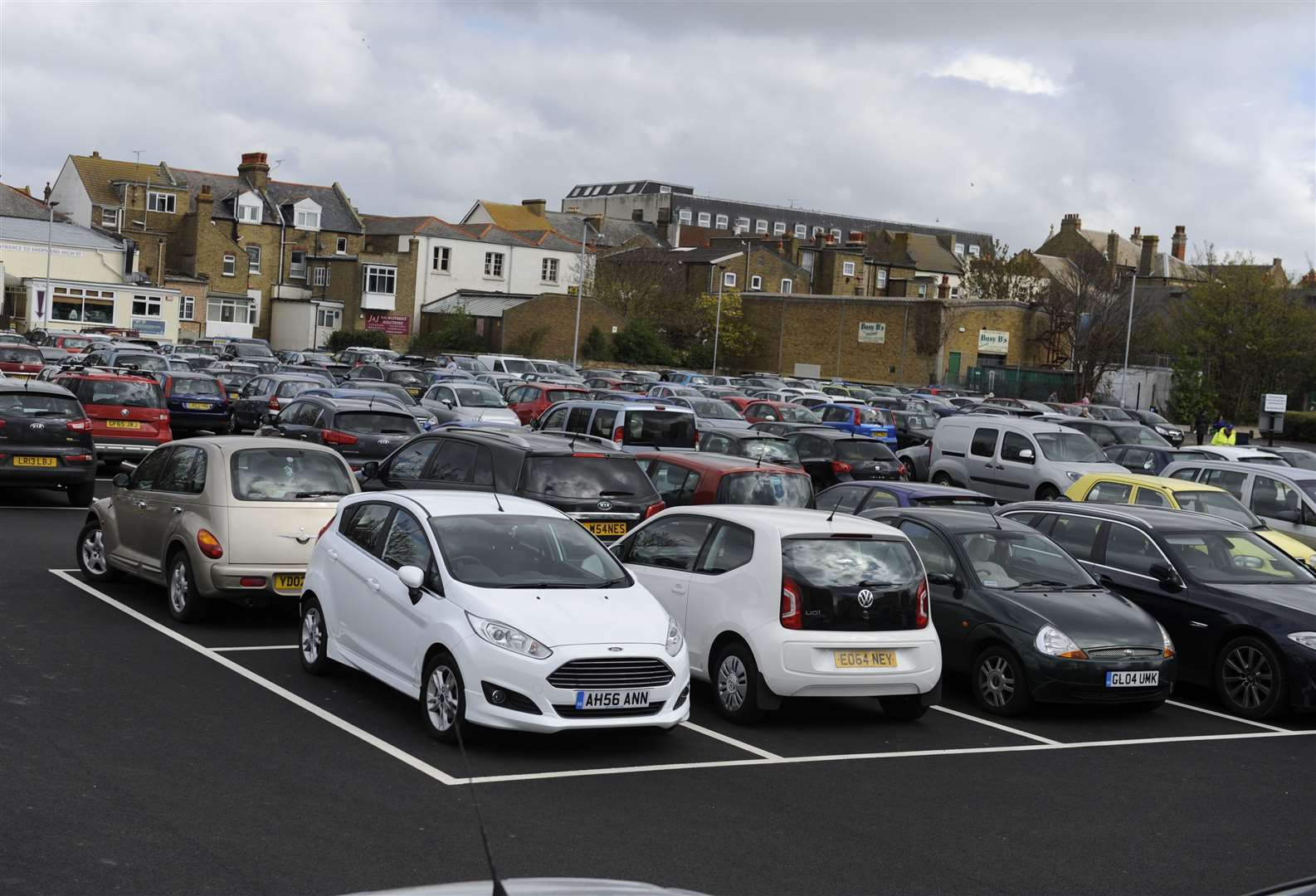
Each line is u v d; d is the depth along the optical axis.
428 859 6.45
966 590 11.17
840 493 16.05
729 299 77.94
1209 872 7.07
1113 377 67.19
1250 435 57.91
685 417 20.22
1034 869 6.95
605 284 81.00
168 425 22.59
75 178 82.19
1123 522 12.66
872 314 71.25
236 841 6.54
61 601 12.55
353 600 9.77
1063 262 100.62
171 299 75.50
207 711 9.10
